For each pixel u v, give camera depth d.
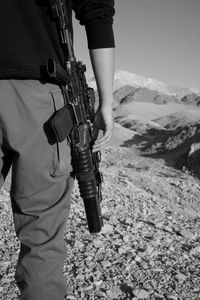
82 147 1.84
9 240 4.41
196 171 19.11
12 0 1.61
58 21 1.70
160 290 3.77
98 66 1.80
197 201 11.76
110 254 4.41
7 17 1.60
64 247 1.83
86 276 3.78
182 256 4.79
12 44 1.60
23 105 1.63
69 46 1.75
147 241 5.14
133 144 31.12
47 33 1.69
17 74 1.59
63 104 1.75
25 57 1.61
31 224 1.75
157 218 6.98
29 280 1.74
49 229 1.75
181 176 18.48
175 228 6.29
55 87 1.70
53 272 1.76
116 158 22.42
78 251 4.39
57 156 1.71
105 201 7.57
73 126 1.81
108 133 1.89
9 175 7.09
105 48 1.79
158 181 13.14
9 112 1.63
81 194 1.93
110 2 1.77
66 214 1.82
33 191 1.72
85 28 1.81
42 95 1.65
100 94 1.84
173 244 5.27
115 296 3.53
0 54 1.58
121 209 7.15
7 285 3.40
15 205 1.78
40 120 1.65
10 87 1.62
